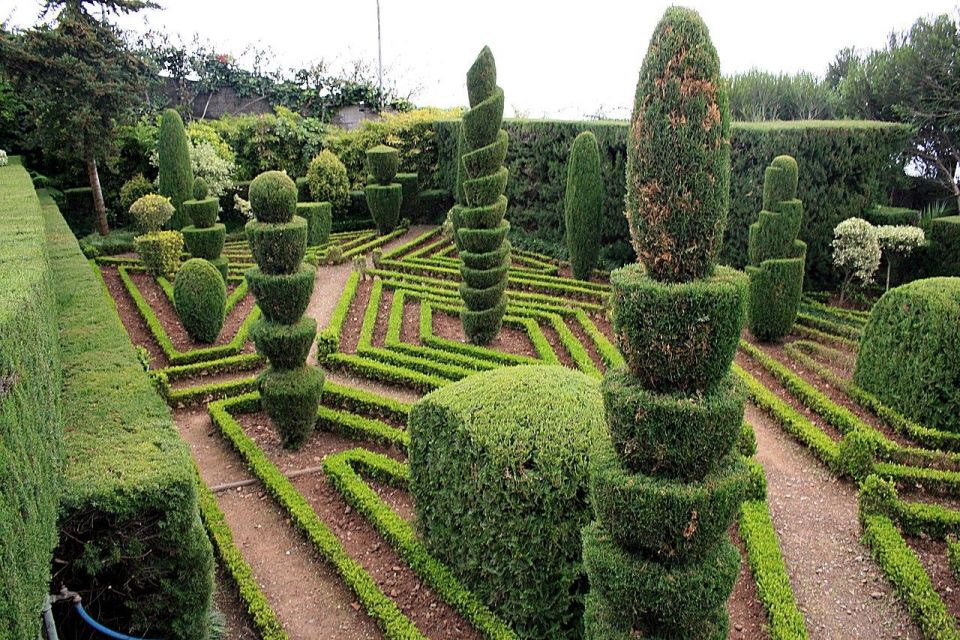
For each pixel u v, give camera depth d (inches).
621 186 798.5
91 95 866.1
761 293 556.7
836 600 276.7
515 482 246.5
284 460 392.8
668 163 165.8
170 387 487.2
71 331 357.4
